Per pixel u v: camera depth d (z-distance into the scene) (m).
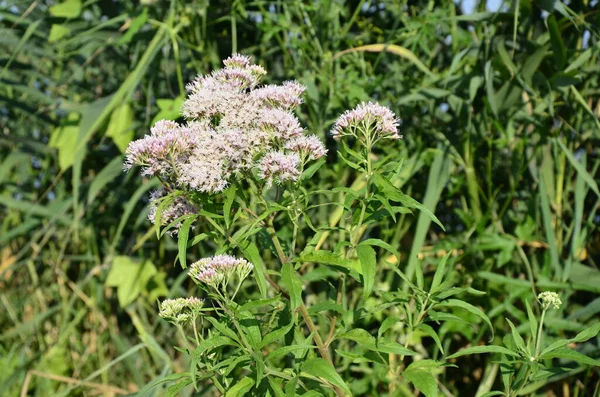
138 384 3.24
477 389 2.95
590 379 2.82
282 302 2.02
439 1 3.09
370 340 1.93
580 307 2.86
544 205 2.71
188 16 3.14
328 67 2.96
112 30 3.31
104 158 3.55
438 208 3.10
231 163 1.82
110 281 3.26
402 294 2.03
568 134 2.89
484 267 2.87
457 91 2.88
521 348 1.99
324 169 2.90
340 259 1.83
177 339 3.29
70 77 3.42
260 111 1.85
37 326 3.52
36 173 3.77
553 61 2.83
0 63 3.46
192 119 1.98
